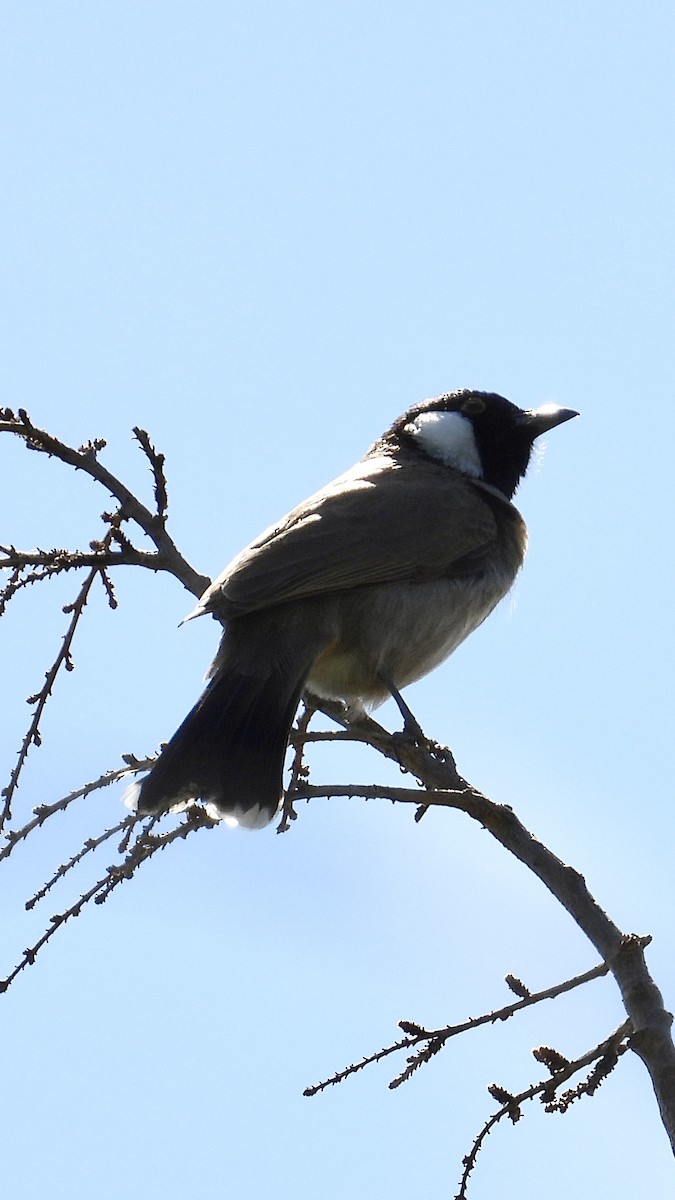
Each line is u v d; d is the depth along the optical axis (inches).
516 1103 255.3
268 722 389.4
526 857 293.1
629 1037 254.8
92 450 373.4
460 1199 254.8
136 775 373.7
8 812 300.4
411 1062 260.5
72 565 362.0
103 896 281.9
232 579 403.2
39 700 322.0
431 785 360.5
